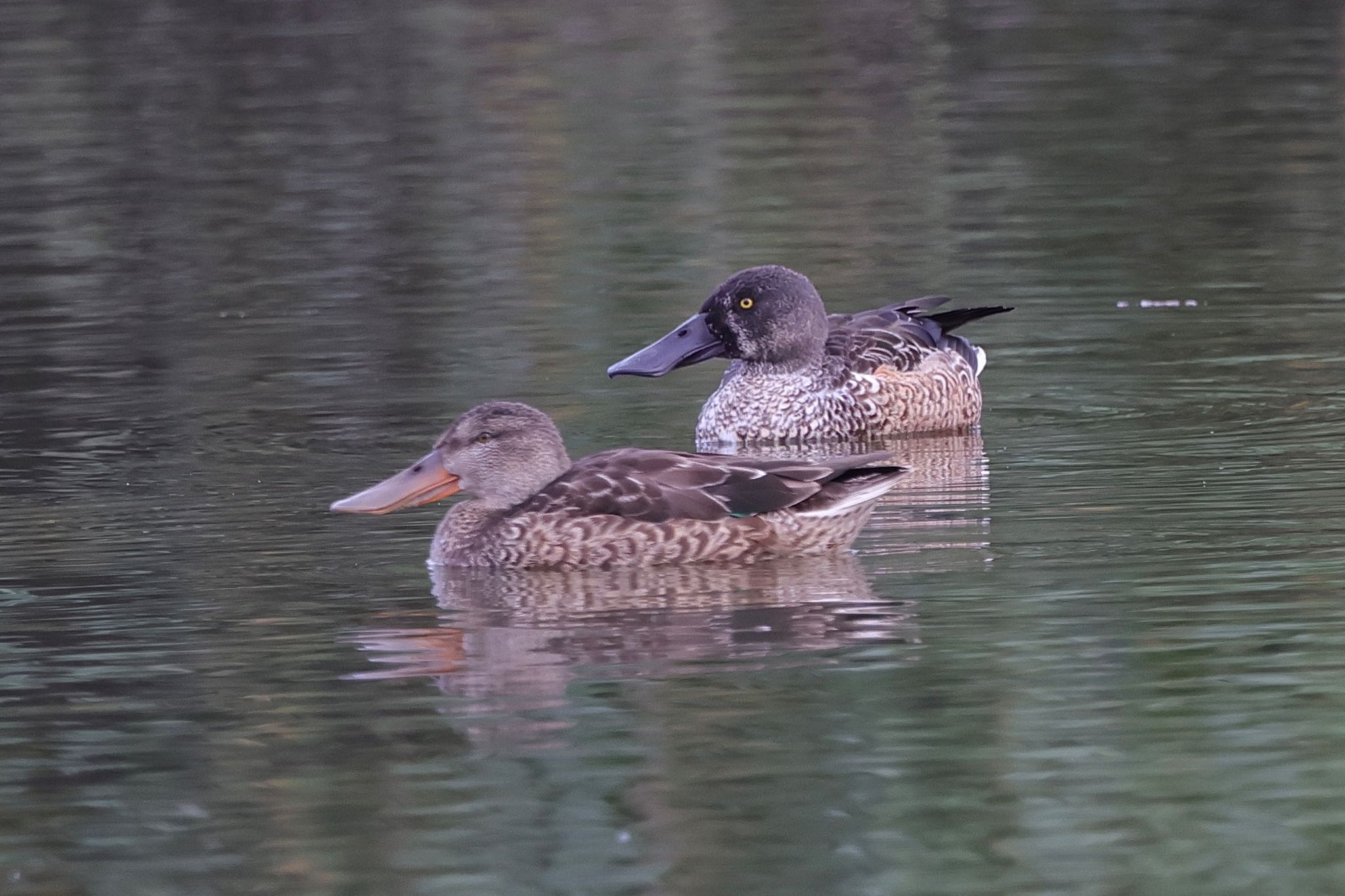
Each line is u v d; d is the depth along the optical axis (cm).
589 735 977
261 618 1167
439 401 1736
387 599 1203
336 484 1484
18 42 3716
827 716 995
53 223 2528
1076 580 1195
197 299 2148
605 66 3462
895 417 1678
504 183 2669
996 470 1498
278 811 907
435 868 852
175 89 3319
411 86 3316
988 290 2114
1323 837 861
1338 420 1589
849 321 1800
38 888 845
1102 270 2184
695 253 2291
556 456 1316
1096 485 1430
